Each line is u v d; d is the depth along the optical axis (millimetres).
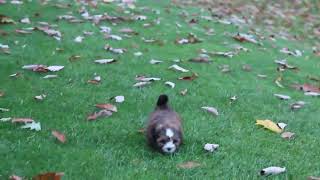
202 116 3732
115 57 4531
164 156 3238
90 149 3256
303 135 3635
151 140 3271
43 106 3689
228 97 4031
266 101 4062
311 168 3268
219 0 7469
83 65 4320
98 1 6016
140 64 4438
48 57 4395
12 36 4719
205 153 3307
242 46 5172
